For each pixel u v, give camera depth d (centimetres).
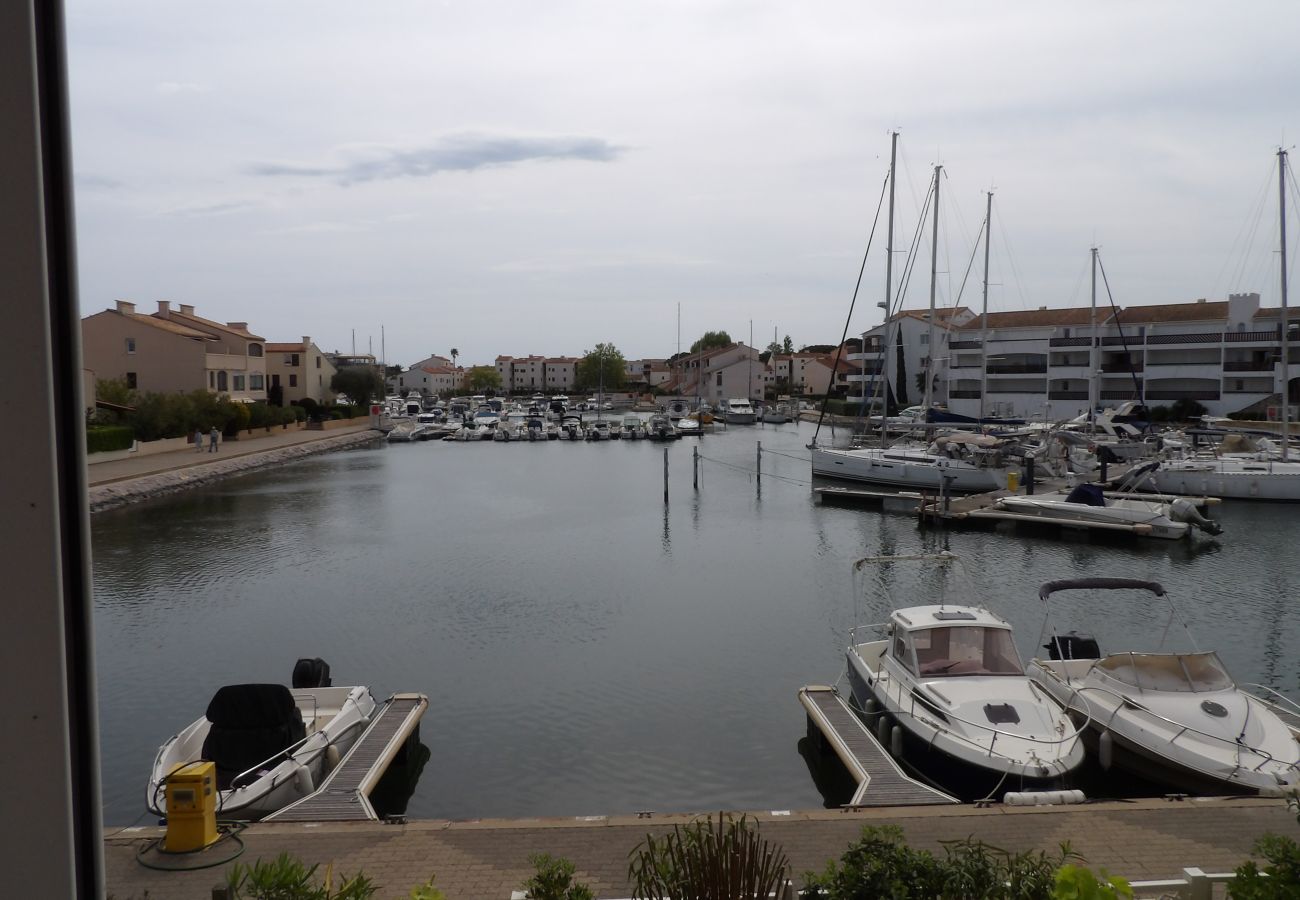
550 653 1905
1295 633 1989
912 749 1255
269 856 887
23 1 142
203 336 6869
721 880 533
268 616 2216
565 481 5131
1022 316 8412
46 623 148
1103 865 865
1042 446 4444
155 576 2662
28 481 147
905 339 9238
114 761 1389
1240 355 6969
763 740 1450
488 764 1370
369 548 3094
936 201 5022
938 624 1370
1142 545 3084
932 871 531
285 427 7869
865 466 4494
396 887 828
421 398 14525
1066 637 1550
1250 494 3906
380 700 1620
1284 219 3981
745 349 13488
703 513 3884
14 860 149
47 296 147
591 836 926
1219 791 1096
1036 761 1105
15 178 143
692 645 1956
